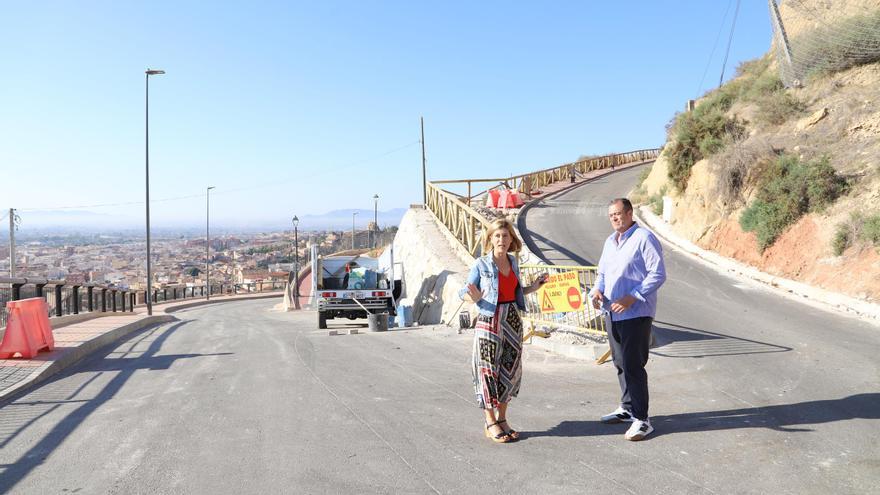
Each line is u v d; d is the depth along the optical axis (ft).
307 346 36.14
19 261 355.97
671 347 29.48
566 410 19.38
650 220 76.43
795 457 14.38
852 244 42.70
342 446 16.12
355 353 32.58
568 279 30.55
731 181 58.54
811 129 57.77
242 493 13.06
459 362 29.07
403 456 15.23
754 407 18.84
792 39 74.54
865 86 59.26
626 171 142.61
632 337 16.22
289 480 13.74
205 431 17.78
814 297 41.22
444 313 53.01
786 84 69.77
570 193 108.37
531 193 108.47
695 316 37.42
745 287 45.96
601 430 17.04
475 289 16.43
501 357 16.47
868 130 51.96
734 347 28.81
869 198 44.19
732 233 56.65
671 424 17.43
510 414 19.03
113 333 44.29
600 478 13.46
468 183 94.48
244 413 19.76
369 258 68.74
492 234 16.55
